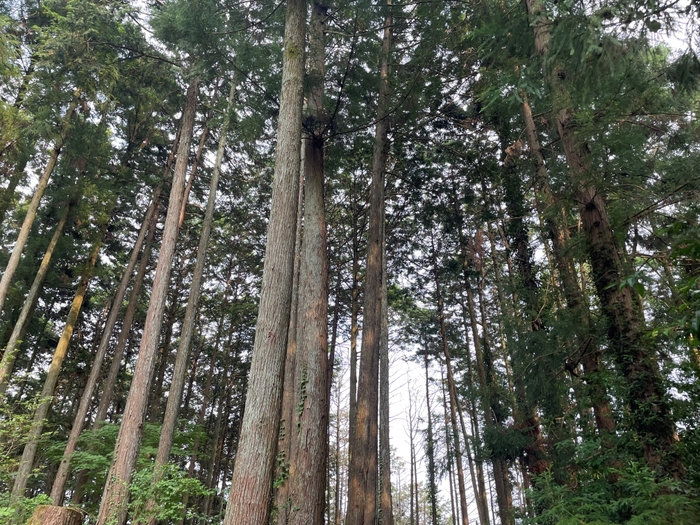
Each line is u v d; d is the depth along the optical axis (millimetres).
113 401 21547
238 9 8516
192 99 13305
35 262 15859
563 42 4805
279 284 5453
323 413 7035
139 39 12047
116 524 7387
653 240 9086
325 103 9430
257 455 4562
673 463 5035
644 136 7102
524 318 9953
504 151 12992
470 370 19328
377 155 11242
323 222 8258
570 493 5102
